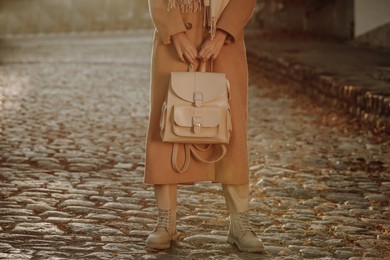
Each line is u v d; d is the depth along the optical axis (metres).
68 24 38.19
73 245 5.35
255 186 7.26
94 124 10.65
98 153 8.67
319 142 9.44
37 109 11.91
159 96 5.18
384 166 8.12
